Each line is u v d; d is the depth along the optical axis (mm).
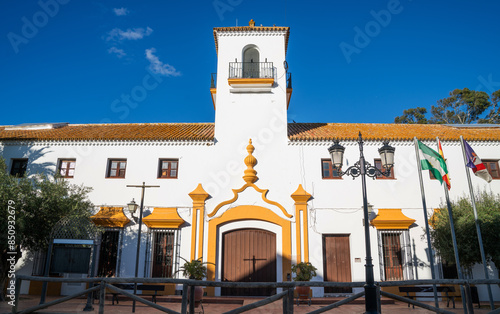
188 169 16422
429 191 16141
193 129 18844
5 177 13391
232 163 16547
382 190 16094
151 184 16297
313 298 14336
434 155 12977
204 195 15844
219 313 11148
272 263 15633
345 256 15609
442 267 15336
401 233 15672
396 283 7816
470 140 16688
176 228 15555
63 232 13727
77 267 11430
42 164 16641
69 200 14492
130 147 16766
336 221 15719
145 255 15336
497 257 12852
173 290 14984
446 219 14312
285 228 15586
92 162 16609
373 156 16531
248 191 16125
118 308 11359
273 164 16516
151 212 15930
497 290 15047
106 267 15453
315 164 16422
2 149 16953
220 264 15516
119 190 16250
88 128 19297
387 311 11586
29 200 13367
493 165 16797
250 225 15891
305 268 13758
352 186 16109
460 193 16188
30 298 13617
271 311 11422
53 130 18906
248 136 16938
